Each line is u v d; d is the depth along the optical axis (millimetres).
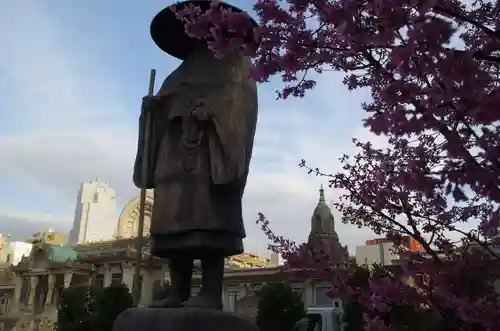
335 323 26078
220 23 5074
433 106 4484
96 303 34656
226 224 8055
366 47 4559
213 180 8023
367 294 6430
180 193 8125
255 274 42594
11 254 90312
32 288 60344
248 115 8539
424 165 5078
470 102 4176
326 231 39438
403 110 4664
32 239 87000
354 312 17938
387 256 34406
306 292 37344
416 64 4168
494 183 4539
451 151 4648
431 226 8211
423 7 3930
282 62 4980
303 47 4922
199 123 8328
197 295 8023
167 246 8094
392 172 6926
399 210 7777
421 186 4914
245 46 5066
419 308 5816
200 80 8617
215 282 8156
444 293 5336
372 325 6309
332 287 7031
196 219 7945
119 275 53125
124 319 7699
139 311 7602
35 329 57062
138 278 15070
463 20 4875
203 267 8227
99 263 54844
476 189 4730
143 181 8602
